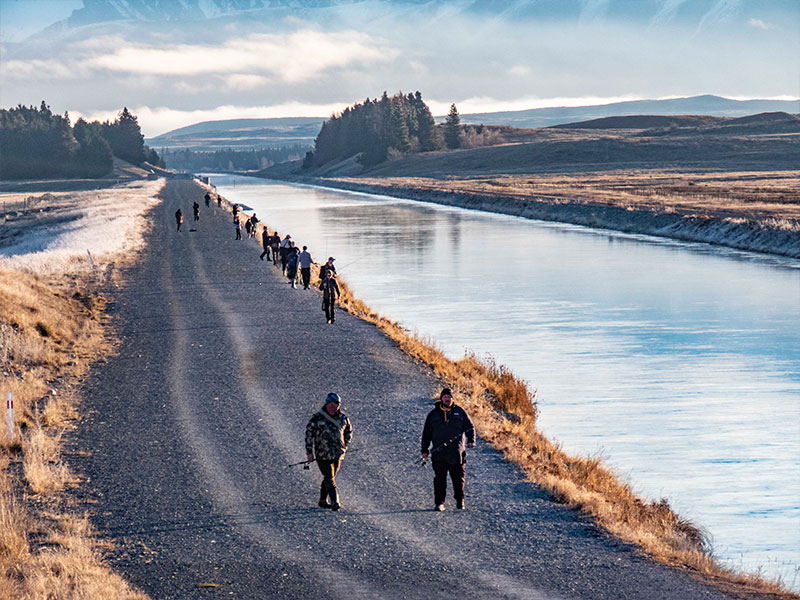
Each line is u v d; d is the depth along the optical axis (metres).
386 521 33.56
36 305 76.50
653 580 28.09
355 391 55.34
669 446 49.97
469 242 175.75
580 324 89.69
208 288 104.88
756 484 43.69
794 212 190.88
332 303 81.31
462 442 34.84
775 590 28.28
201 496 36.25
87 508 34.66
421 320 92.81
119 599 24.91
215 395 54.16
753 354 74.62
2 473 38.06
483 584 27.53
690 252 154.38
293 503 35.53
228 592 26.73
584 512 35.06
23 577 26.50
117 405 51.69
